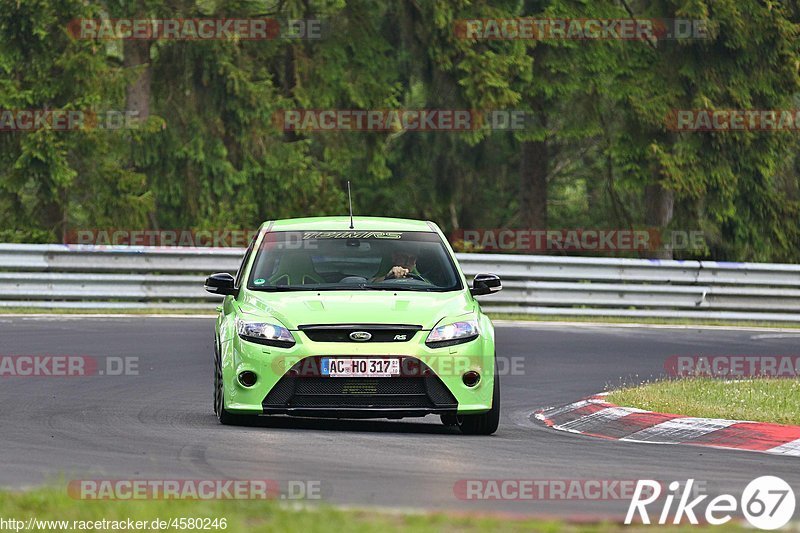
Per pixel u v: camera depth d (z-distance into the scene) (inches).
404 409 1419.8
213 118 4411.9
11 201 4274.1
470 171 5575.8
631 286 3378.4
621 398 1752.0
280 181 4505.4
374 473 1120.8
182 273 3267.7
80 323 2738.7
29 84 4185.5
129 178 4264.3
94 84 4151.1
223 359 1472.7
